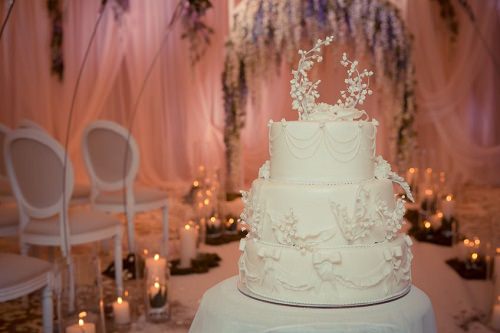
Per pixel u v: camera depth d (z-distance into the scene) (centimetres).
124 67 912
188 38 909
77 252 583
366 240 243
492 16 893
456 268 513
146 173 934
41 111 855
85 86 873
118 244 452
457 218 663
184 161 936
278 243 245
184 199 838
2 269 317
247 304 239
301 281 236
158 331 391
